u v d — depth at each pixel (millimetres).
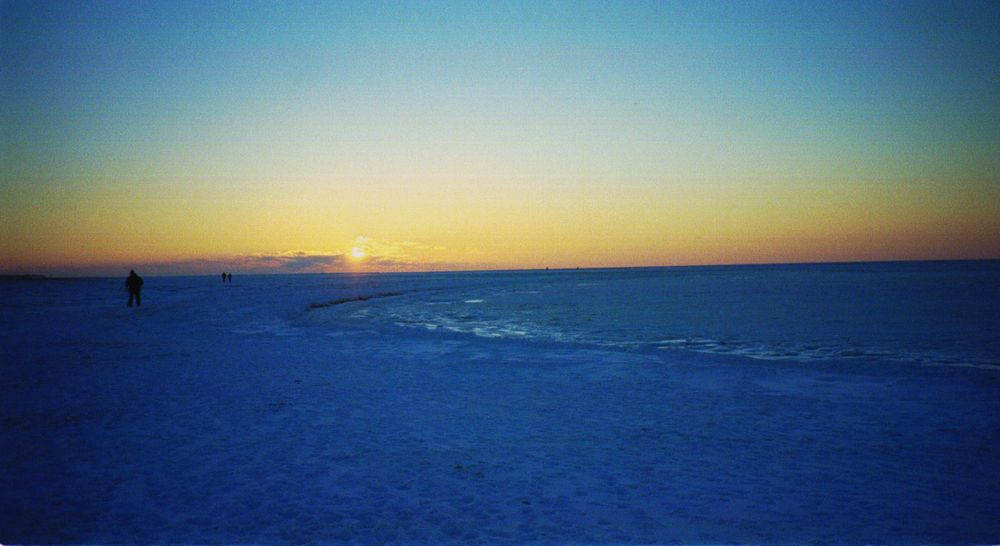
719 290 53781
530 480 6590
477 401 10461
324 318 27391
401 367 13914
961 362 15000
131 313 27375
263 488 6297
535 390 11406
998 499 6035
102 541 5066
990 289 48969
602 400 10586
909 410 9781
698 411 9781
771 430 8625
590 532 5289
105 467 6891
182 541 5094
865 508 5824
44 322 23125
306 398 10531
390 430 8547
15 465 6938
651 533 5277
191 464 7020
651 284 71812
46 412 9359
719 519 5570
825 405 10188
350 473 6766
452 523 5480
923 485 6430
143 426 8609
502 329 23297
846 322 24484
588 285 71562
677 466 7059
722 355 15797
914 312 28500
